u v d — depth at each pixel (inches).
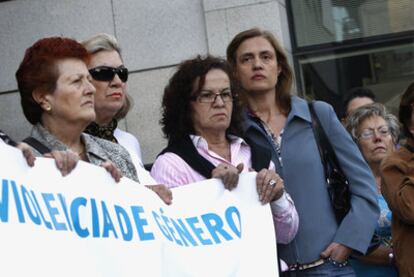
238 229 183.3
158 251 165.9
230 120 201.0
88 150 172.9
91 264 154.9
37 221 149.5
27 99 168.4
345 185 217.3
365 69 368.8
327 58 367.2
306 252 210.8
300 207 212.8
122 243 160.9
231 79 201.3
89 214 157.9
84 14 339.9
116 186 164.4
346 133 222.1
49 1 341.1
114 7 339.3
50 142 166.7
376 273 237.0
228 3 335.0
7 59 340.2
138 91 335.0
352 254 216.2
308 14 366.3
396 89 368.5
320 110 222.5
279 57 227.9
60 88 166.2
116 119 223.0
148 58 336.5
